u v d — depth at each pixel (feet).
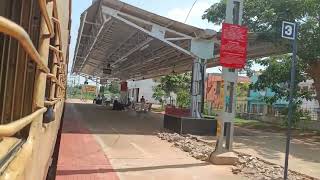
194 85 68.23
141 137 57.57
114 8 63.46
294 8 73.20
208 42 68.54
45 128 13.94
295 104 90.27
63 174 30.63
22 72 9.76
